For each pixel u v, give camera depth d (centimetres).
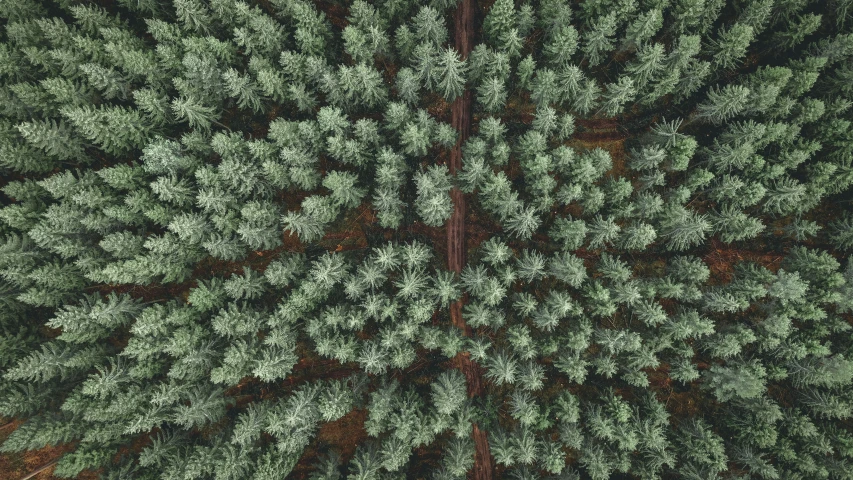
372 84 2595
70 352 2631
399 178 2778
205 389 2711
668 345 2642
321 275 2509
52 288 2633
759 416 2669
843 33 2820
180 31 2634
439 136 2688
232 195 2641
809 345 2664
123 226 2719
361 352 2645
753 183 2644
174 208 2705
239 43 2558
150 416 2545
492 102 2722
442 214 2789
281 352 2648
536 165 2638
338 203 2734
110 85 2559
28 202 2564
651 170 2781
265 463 2623
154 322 2527
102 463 2708
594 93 2880
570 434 2580
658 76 2733
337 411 2605
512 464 2809
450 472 2759
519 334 2677
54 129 2498
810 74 2569
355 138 2778
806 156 2583
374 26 2716
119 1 2683
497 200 2706
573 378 2802
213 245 2567
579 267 2631
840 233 2828
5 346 2641
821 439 2642
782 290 2545
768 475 2577
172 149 2534
